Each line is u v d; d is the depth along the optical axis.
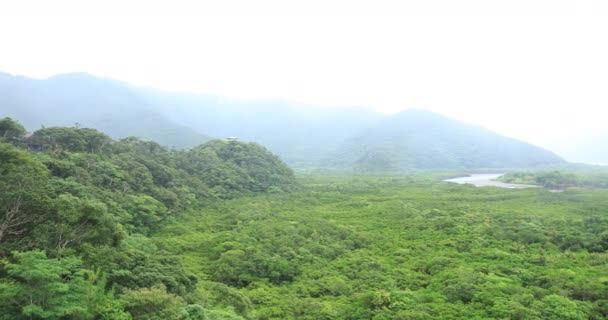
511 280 44.44
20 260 24.77
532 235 62.88
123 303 27.64
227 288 42.47
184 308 29.84
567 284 42.41
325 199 104.31
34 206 34.12
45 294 23.77
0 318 22.52
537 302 37.81
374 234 66.94
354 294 43.66
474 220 75.81
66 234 33.25
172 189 84.62
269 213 82.06
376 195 114.19
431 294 42.19
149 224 66.06
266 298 43.09
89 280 28.05
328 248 59.03
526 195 115.19
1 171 36.59
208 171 108.06
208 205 88.06
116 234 37.34
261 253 54.09
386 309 38.56
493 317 36.09
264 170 122.81
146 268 36.22
